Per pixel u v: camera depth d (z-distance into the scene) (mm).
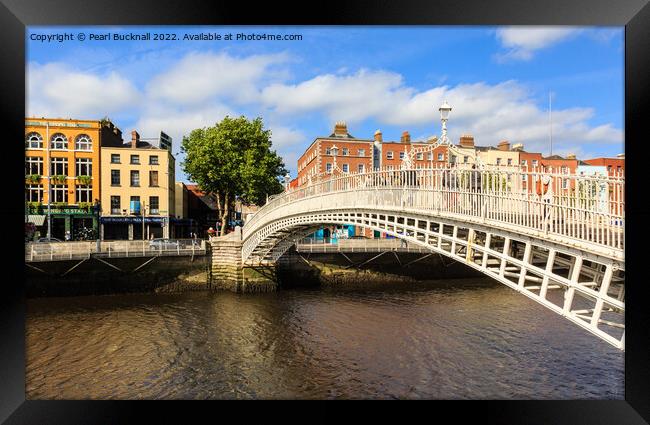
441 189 11219
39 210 31672
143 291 24000
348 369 12203
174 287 24688
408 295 23953
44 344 14617
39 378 11734
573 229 7480
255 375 11828
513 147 41531
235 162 34219
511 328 16500
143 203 35312
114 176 34938
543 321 17531
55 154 33156
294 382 11312
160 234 35625
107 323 17250
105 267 23344
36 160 32688
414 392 10555
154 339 15156
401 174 13469
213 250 25672
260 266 25375
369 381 11305
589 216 7664
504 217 9055
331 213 17688
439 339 15062
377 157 40812
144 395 10578
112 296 22906
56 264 22250
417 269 29906
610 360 12797
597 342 14578
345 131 42438
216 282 25375
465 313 19219
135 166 35406
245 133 35281
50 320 17734
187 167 35906
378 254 28969
